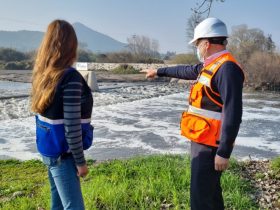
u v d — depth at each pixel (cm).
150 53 7619
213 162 347
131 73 5425
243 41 4712
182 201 510
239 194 520
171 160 743
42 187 600
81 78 309
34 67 321
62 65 308
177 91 3191
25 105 1953
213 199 381
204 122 342
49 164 320
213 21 346
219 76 333
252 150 1159
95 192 514
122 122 1595
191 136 350
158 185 550
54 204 352
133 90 3119
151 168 650
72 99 298
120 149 1122
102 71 5866
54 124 308
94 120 1622
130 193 528
